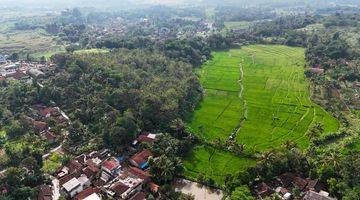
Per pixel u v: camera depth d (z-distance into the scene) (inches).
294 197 5398.6
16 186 5442.9
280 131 7396.7
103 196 5575.8
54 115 7696.9
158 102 7564.0
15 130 7022.6
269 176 5743.1
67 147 6771.7
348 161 5659.5
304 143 6899.6
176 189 5797.2
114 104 7746.1
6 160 6102.4
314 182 5600.4
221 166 6304.1
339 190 5300.2
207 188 5821.9
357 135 7071.9
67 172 6023.6
